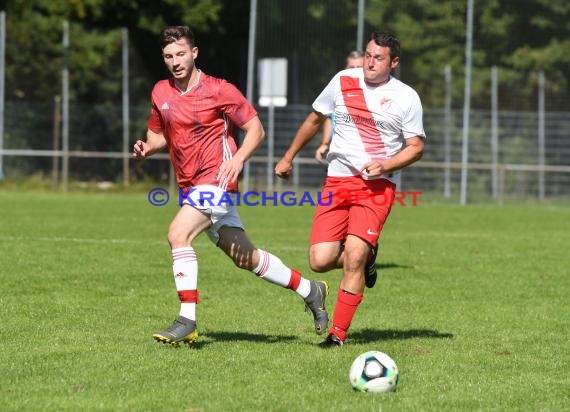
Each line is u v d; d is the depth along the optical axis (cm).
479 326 2739
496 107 9175
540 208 8675
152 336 2461
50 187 9319
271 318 2825
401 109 2348
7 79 9519
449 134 9100
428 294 3356
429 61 9106
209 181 2309
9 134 9212
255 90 8856
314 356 2253
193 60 2292
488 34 9131
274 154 8988
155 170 9669
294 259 4344
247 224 6238
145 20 10775
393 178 2406
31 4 10194
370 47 2350
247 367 2128
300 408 1803
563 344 2481
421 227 6266
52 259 4050
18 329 2536
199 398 1862
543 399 1909
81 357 2200
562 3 9156
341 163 2406
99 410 1777
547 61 9150
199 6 10719
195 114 2289
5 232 5206
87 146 9556
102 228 5581
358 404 1838
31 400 1833
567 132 9181
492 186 9069
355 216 2358
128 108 9688
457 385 2008
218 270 3869
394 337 2550
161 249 4516
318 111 2444
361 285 2355
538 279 3781
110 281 3472
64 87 9069
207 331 2589
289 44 8969
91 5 10500
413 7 9069
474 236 5638
